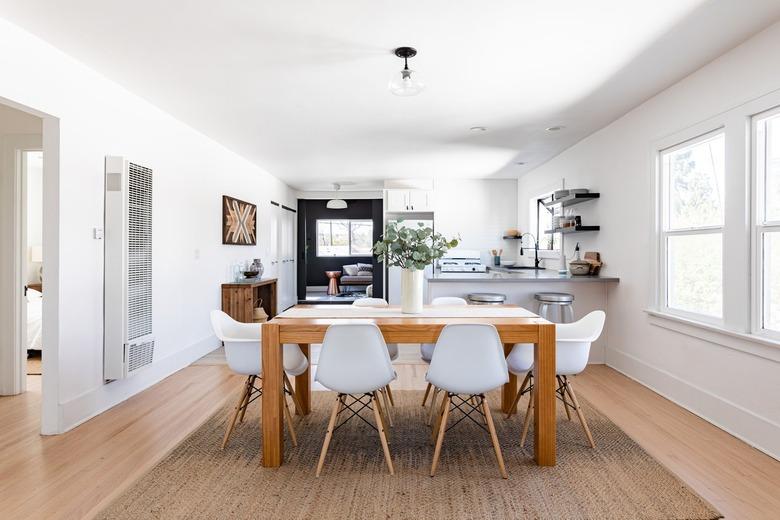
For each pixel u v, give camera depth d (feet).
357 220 40.60
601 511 6.83
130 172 11.42
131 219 11.46
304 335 8.39
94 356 10.77
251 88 11.83
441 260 24.72
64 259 9.86
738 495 7.29
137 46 9.41
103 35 8.95
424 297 20.58
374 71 10.70
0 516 6.70
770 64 8.59
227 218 18.53
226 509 6.88
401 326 8.57
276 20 8.34
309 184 28.89
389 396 11.05
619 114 14.14
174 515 6.73
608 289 15.29
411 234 9.98
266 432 8.24
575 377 13.97
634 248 13.64
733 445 9.11
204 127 15.60
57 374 9.69
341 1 7.69
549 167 21.11
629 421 10.41
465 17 8.23
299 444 9.23
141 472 8.02
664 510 6.84
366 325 7.86
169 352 14.25
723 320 9.87
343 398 8.91
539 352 8.40
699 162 11.14
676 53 9.74
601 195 15.78
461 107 13.47
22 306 12.46
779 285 8.71
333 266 40.42
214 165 17.57
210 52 9.70
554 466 8.27
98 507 6.95
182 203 14.99
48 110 9.37
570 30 8.74
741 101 9.29
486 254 26.55
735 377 9.57
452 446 9.16
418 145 18.25
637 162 13.42
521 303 15.79
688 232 11.35
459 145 18.26
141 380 12.68
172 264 14.38
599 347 15.69
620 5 7.85
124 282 11.19
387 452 8.07
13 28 8.53
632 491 7.39
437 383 8.15
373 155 20.15
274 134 16.52
